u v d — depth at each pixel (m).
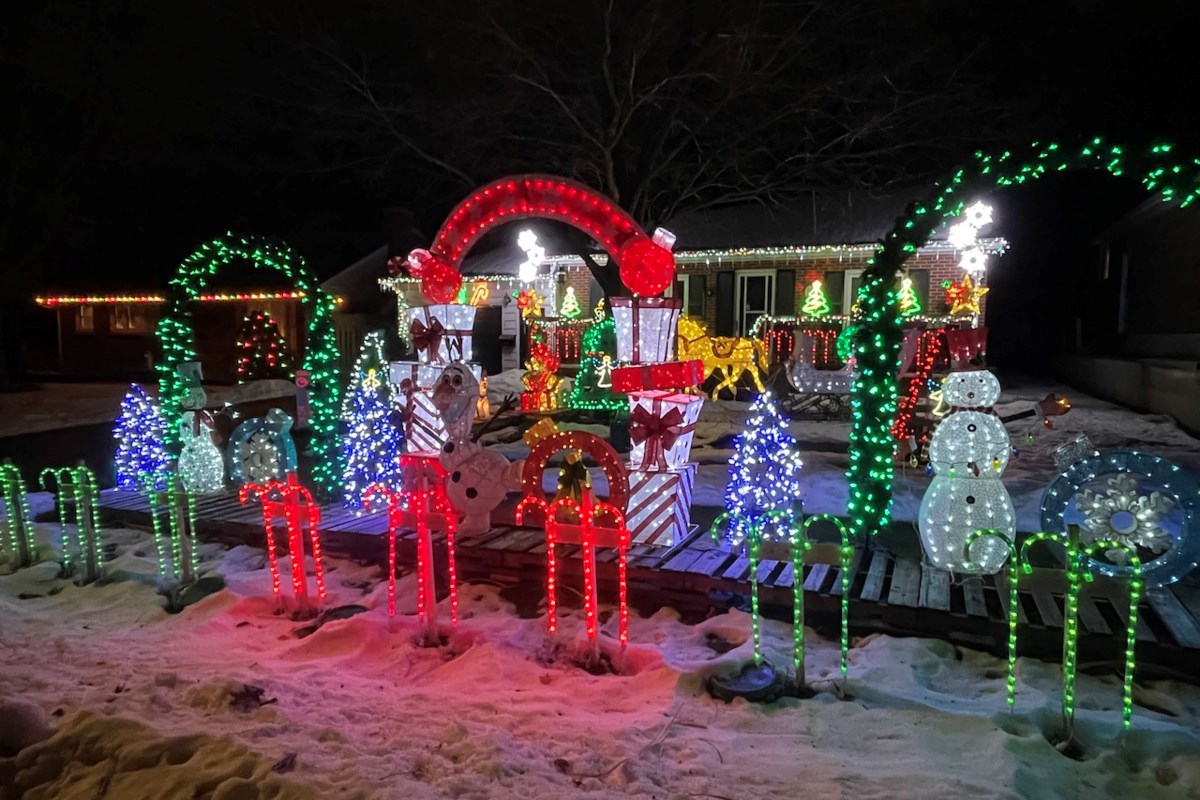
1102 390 17.98
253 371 25.69
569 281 21.78
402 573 6.40
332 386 7.94
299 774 3.55
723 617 5.36
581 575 5.86
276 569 5.70
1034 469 9.84
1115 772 3.59
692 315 20.52
